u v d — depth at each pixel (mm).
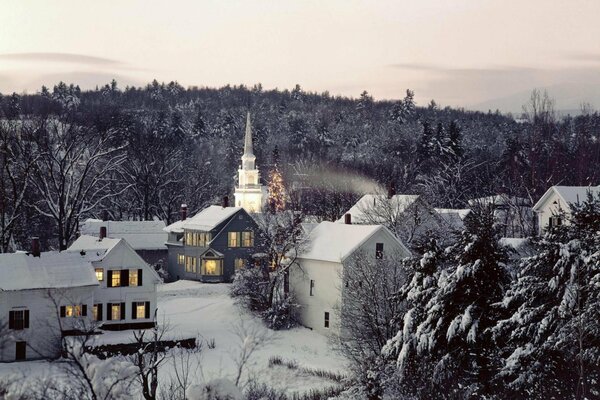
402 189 113875
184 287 81875
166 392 29141
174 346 54312
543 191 100812
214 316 66438
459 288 37156
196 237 87312
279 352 55188
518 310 34344
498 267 37312
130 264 62500
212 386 18172
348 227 63719
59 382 25344
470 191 114312
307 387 46000
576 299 32125
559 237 35344
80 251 60281
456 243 38688
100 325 55969
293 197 117250
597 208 36125
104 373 19547
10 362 51625
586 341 31844
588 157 115750
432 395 37406
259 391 34719
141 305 62812
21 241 92750
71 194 85750
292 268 65688
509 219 89312
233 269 85812
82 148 83438
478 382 36500
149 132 142875
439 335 37531
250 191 110312
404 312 42062
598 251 33062
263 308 65312
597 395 31469
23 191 73938
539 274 35156
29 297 53031
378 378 39500
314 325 62656
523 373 32906
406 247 62562
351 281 56531
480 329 36688
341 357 53031
